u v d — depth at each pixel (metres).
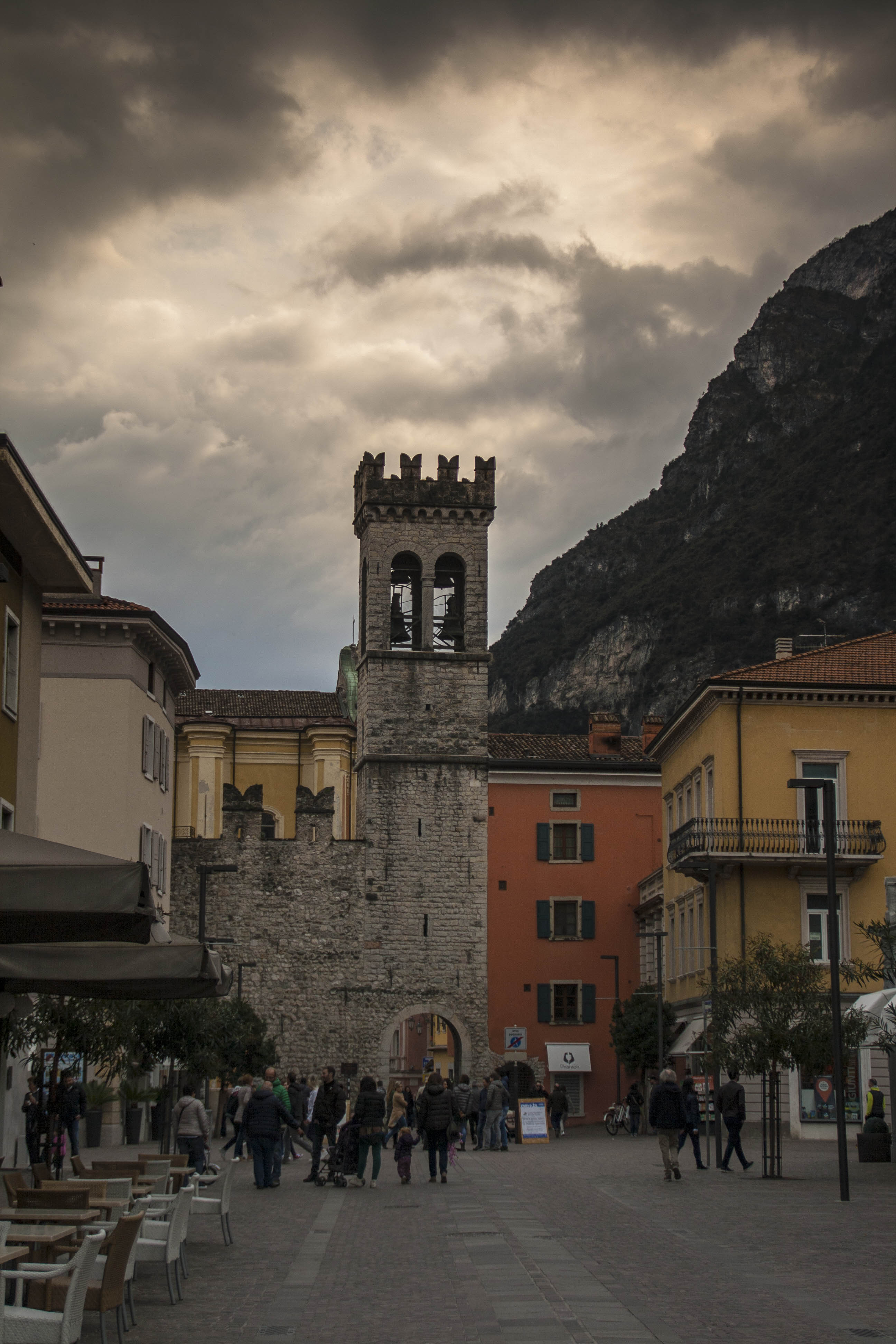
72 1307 11.82
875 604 161.00
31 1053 34.16
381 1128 31.62
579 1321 14.57
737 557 177.75
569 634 198.00
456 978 69.56
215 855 69.75
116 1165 22.44
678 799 64.38
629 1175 34.94
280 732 84.81
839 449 180.12
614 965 74.25
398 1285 17.22
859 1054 48.94
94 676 50.69
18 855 14.69
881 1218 24.56
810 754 55.50
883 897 54.78
